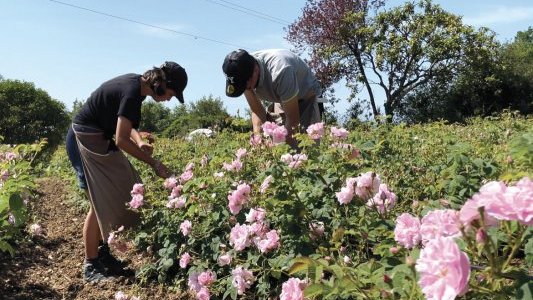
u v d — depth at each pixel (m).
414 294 1.40
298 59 4.26
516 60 31.95
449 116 29.55
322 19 28.72
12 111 26.52
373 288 1.56
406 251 1.67
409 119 30.38
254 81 3.99
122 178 4.04
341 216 2.89
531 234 1.30
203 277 2.95
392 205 2.31
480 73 29.02
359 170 3.12
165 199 4.33
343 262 2.01
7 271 4.18
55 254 4.78
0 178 4.64
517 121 8.20
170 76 3.89
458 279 1.05
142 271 3.88
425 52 27.95
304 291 1.59
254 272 2.98
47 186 9.37
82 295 3.80
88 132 3.92
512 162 2.83
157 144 8.12
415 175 3.74
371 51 28.19
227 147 5.80
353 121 6.45
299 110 4.36
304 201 2.86
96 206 3.97
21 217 3.71
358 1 28.48
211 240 3.49
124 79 3.92
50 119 27.52
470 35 28.22
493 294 1.25
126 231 4.06
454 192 3.04
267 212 2.85
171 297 3.62
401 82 29.03
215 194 3.55
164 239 4.01
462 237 1.27
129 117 3.81
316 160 3.16
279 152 3.33
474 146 4.70
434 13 28.17
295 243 2.73
